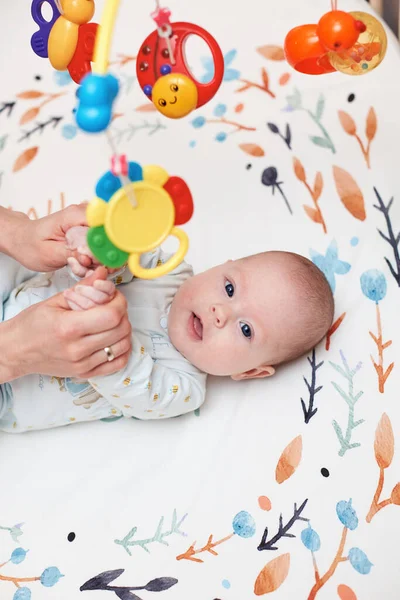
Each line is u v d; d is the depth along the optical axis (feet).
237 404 3.91
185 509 3.52
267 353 3.78
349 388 3.77
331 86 4.69
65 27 2.72
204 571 3.31
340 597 3.17
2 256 3.71
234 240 4.43
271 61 4.86
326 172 4.47
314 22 4.85
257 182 4.55
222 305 3.71
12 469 3.70
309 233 4.35
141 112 4.80
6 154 4.68
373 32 2.70
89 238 2.37
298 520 3.42
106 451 3.77
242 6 4.98
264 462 3.63
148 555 3.38
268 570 3.28
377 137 4.45
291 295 3.72
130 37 4.99
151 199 2.31
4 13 5.01
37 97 4.88
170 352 3.86
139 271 2.46
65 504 3.58
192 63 4.88
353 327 3.96
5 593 3.27
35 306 2.97
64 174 4.66
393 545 3.27
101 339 2.87
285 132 4.65
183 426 3.86
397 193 4.28
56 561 3.38
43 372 3.11
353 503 3.42
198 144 4.70
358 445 3.58
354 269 4.14
